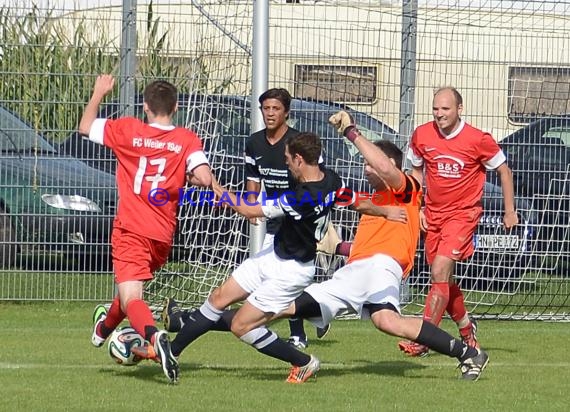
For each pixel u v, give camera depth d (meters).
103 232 37.19
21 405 20.48
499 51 39.12
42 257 37.19
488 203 37.78
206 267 36.78
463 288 37.94
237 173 36.56
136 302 23.03
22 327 32.88
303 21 38.66
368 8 39.12
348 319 37.22
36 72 37.19
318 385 23.55
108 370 25.12
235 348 29.66
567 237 38.00
